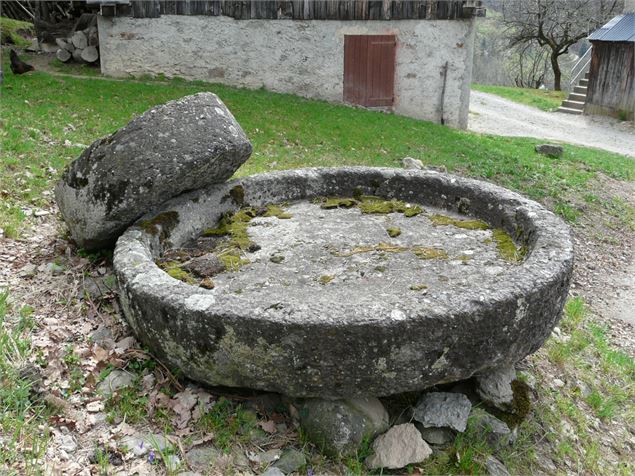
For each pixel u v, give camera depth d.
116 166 3.73
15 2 17.91
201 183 4.23
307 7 12.40
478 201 4.47
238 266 3.67
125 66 12.57
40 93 9.60
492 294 2.76
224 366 2.79
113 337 3.51
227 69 12.77
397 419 3.02
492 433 3.04
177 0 12.29
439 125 12.72
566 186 8.88
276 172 4.95
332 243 4.03
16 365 3.06
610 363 4.50
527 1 25.02
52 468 2.54
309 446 2.88
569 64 30.72
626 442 3.66
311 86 12.88
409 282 3.39
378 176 4.96
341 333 2.57
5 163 5.71
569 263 3.18
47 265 4.13
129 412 2.96
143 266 3.18
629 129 15.48
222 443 2.84
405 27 12.58
